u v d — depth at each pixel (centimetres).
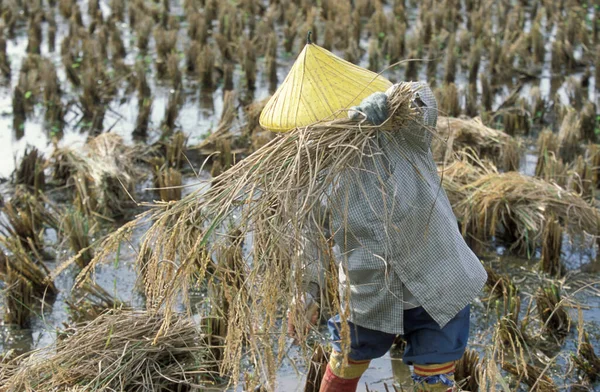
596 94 1022
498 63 1113
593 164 725
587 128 849
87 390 392
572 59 1117
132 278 548
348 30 1210
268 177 327
